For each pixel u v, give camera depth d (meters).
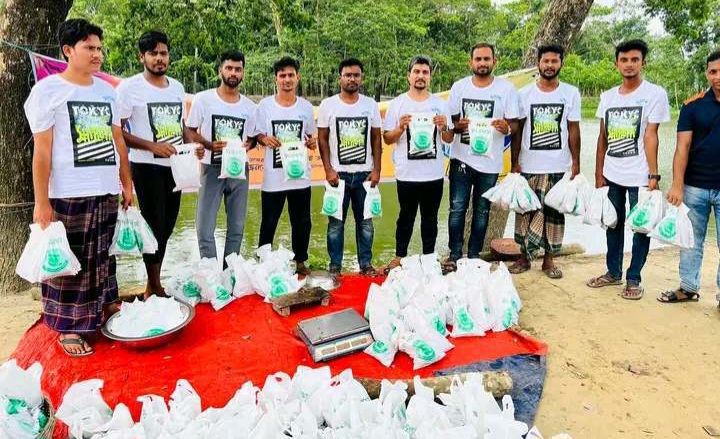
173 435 1.99
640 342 3.24
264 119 3.84
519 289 4.09
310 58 16.91
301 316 3.38
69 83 2.75
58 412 2.12
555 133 3.99
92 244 2.88
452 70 20.80
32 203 4.39
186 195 9.12
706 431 2.41
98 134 2.85
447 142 4.04
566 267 4.67
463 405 2.20
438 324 3.13
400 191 4.02
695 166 3.56
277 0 8.93
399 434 2.02
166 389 2.56
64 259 2.69
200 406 2.27
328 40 17.53
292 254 3.80
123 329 2.97
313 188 9.34
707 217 3.65
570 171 4.14
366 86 18.30
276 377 2.54
